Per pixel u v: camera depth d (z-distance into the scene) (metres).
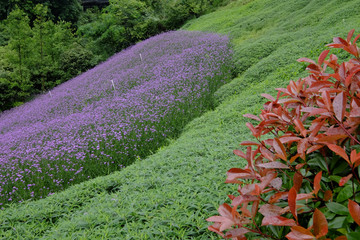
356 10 9.97
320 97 1.41
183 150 4.67
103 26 24.92
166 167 4.12
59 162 6.22
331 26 10.05
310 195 1.01
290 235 0.88
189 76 9.98
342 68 1.28
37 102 16.48
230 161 3.72
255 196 1.14
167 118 7.39
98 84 13.65
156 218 2.73
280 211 1.06
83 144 6.69
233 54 11.62
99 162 6.13
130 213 2.95
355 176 1.04
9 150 7.51
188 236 2.45
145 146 6.60
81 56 22.17
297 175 1.16
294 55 8.28
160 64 12.98
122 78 12.95
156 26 24.91
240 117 5.63
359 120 1.08
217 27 18.30
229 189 2.93
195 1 24.53
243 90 8.04
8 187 5.75
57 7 31.69
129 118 7.68
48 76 21.89
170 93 8.98
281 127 1.50
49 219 3.55
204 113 7.73
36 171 6.03
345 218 0.96
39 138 8.24
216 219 1.13
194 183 3.26
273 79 7.32
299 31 11.23
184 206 2.82
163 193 3.19
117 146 6.53
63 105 12.42
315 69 1.64
